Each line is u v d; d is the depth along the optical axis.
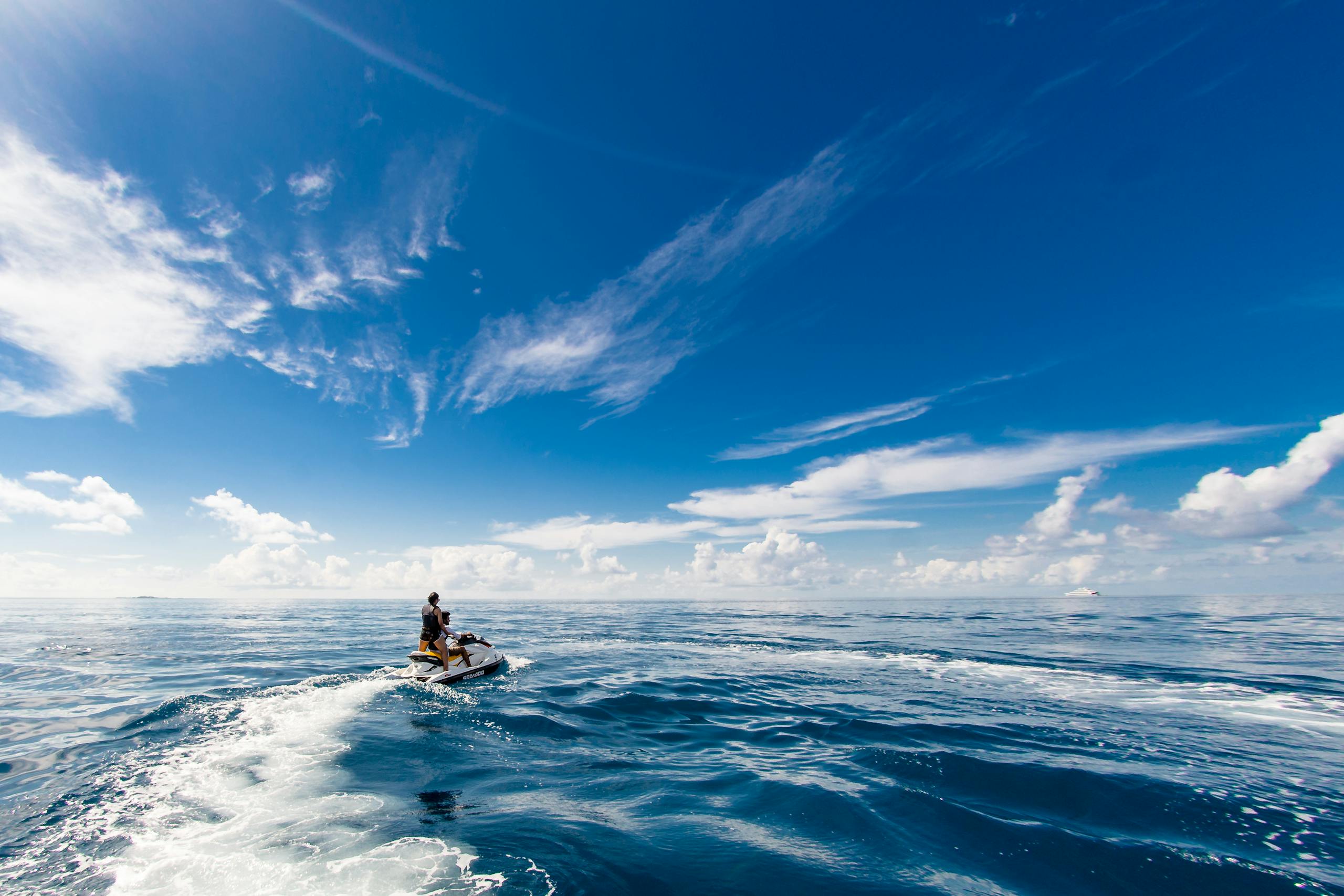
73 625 28.08
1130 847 4.79
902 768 6.84
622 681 12.95
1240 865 4.52
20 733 8.23
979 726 8.98
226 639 21.02
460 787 6.16
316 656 16.23
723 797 5.89
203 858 4.42
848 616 38.31
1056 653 17.77
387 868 4.22
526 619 35.16
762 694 11.75
